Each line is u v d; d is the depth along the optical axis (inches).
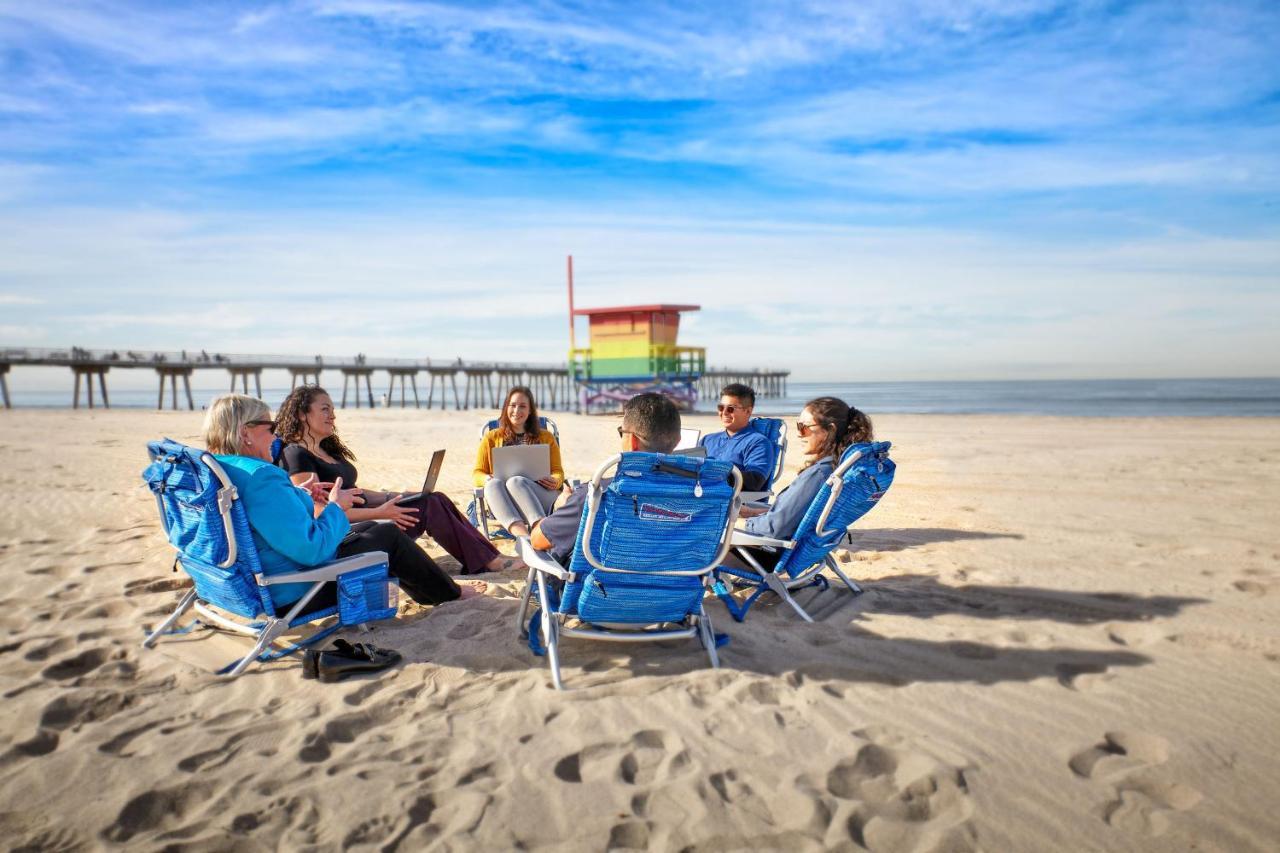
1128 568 198.1
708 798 93.7
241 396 135.4
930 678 129.1
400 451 575.2
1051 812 90.5
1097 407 1713.8
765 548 162.2
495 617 160.1
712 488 121.0
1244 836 85.6
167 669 133.6
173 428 831.1
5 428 813.9
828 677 129.5
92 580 191.8
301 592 135.0
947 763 100.8
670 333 1601.9
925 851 84.0
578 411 1630.2
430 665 133.6
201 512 124.6
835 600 173.8
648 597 127.5
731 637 149.7
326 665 128.2
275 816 90.2
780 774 99.0
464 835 86.6
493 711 117.3
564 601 129.4
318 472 191.9
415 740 108.3
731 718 114.0
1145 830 87.1
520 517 193.9
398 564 161.5
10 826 88.4
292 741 107.8
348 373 2049.7
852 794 95.0
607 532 120.0
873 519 272.8
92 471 414.9
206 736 108.8
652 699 120.3
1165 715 114.7
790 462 457.7
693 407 1608.0
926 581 189.8
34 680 128.4
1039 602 170.6
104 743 106.9
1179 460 439.5
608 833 87.2
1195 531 243.0
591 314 1569.9
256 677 130.0
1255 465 409.4
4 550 225.0
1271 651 139.3
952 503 304.3
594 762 102.5
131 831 88.1
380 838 86.3
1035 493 327.3
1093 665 134.3
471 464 482.6
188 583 188.4
